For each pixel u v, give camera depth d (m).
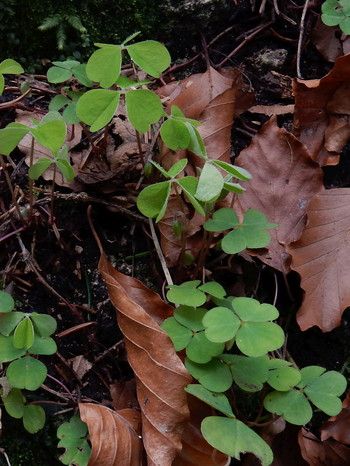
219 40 0.46
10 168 0.42
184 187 0.37
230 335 0.36
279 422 0.39
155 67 0.38
